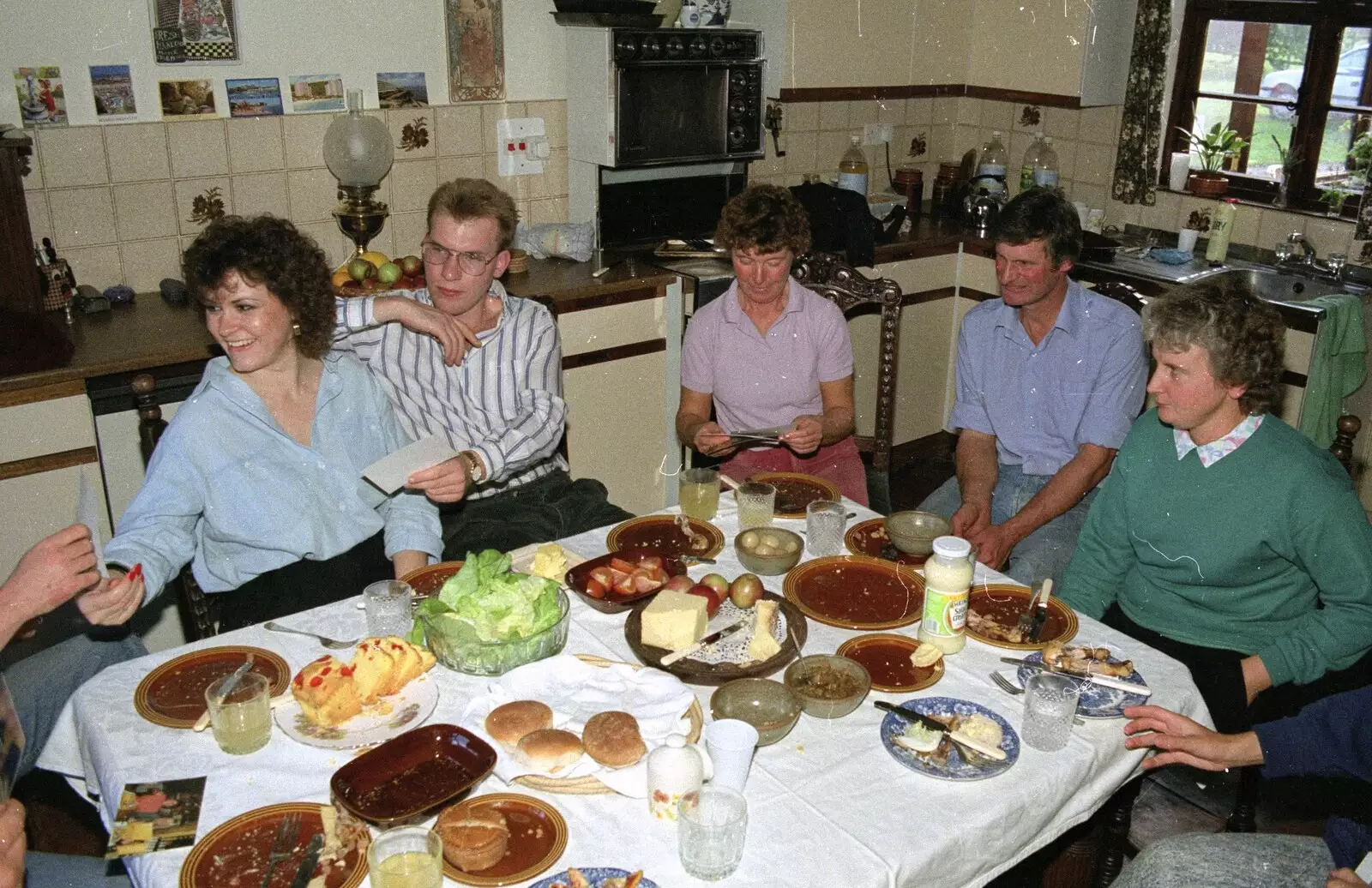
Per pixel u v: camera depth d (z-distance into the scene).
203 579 1.84
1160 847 1.51
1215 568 1.78
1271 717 1.85
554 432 2.28
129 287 2.91
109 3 2.77
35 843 2.16
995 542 2.11
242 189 3.07
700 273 3.34
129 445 2.54
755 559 1.69
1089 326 2.29
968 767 1.27
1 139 2.42
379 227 3.20
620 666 1.40
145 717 1.35
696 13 3.54
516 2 3.38
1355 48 3.44
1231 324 1.65
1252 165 3.80
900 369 4.02
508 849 1.13
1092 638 1.59
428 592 1.62
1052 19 3.72
